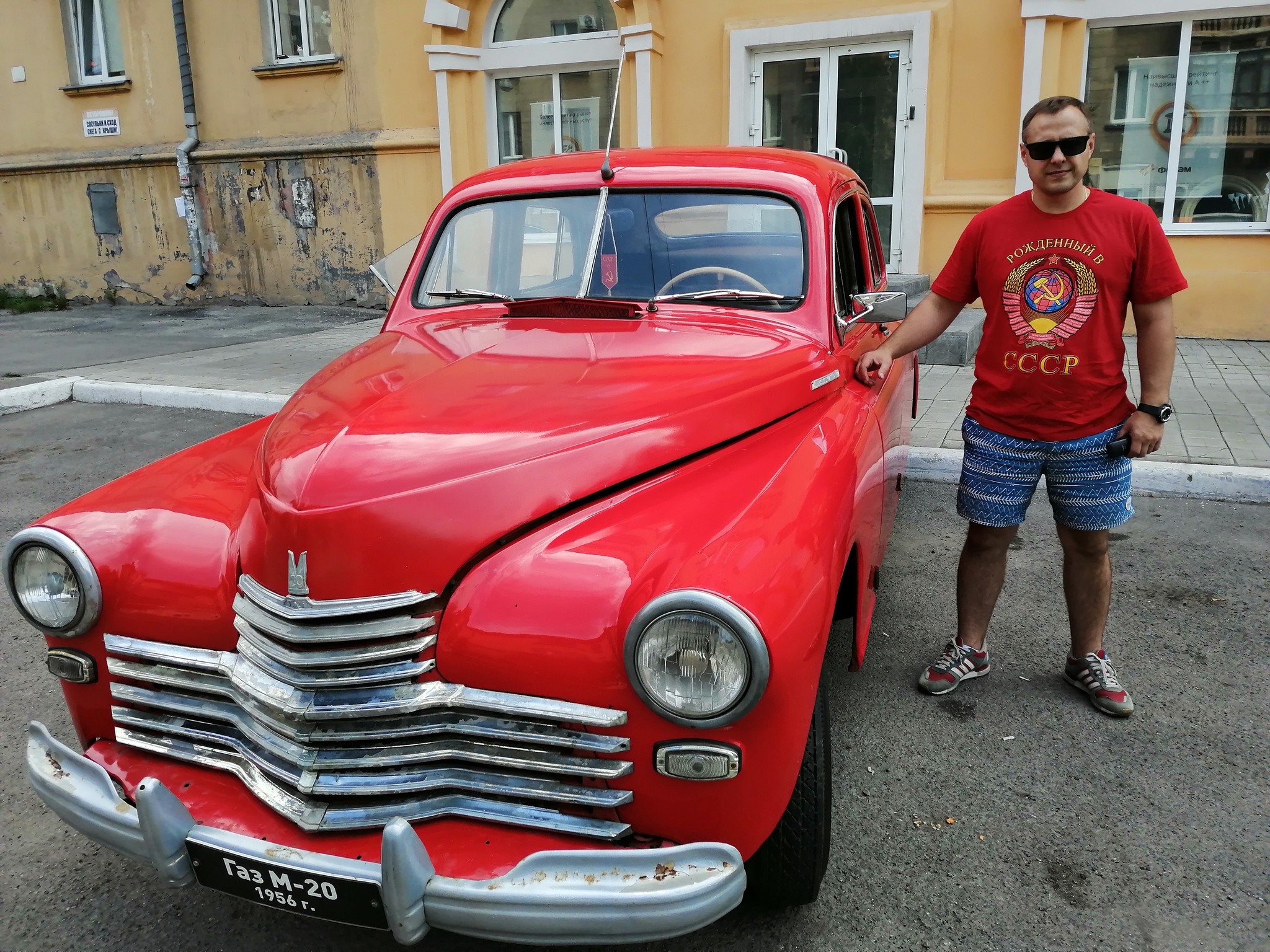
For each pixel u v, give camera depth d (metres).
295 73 12.24
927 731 3.13
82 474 6.14
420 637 1.95
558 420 2.22
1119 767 2.92
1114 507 3.01
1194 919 2.29
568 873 1.75
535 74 11.45
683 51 10.37
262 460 2.30
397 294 3.36
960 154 9.59
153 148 13.40
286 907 1.90
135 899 2.45
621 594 1.88
